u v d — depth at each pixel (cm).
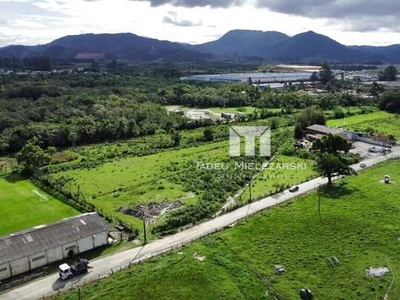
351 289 6028
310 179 10738
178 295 5934
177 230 8056
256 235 7606
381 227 7781
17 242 6838
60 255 7056
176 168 12012
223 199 9538
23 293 6097
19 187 10781
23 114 17738
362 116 19900
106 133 16300
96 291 6044
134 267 6675
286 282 6206
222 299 5831
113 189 10438
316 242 7319
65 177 11362
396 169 11331
